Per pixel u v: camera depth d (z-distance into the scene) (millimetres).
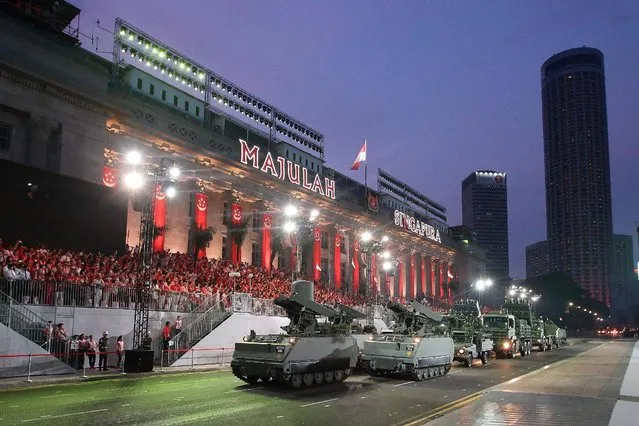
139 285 28891
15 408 16141
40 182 33594
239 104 61562
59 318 26531
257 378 22672
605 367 32562
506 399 18703
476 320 38219
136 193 39312
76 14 43062
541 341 51656
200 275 39375
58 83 36906
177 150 48156
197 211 49938
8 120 35250
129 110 42219
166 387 21297
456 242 112875
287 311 24359
